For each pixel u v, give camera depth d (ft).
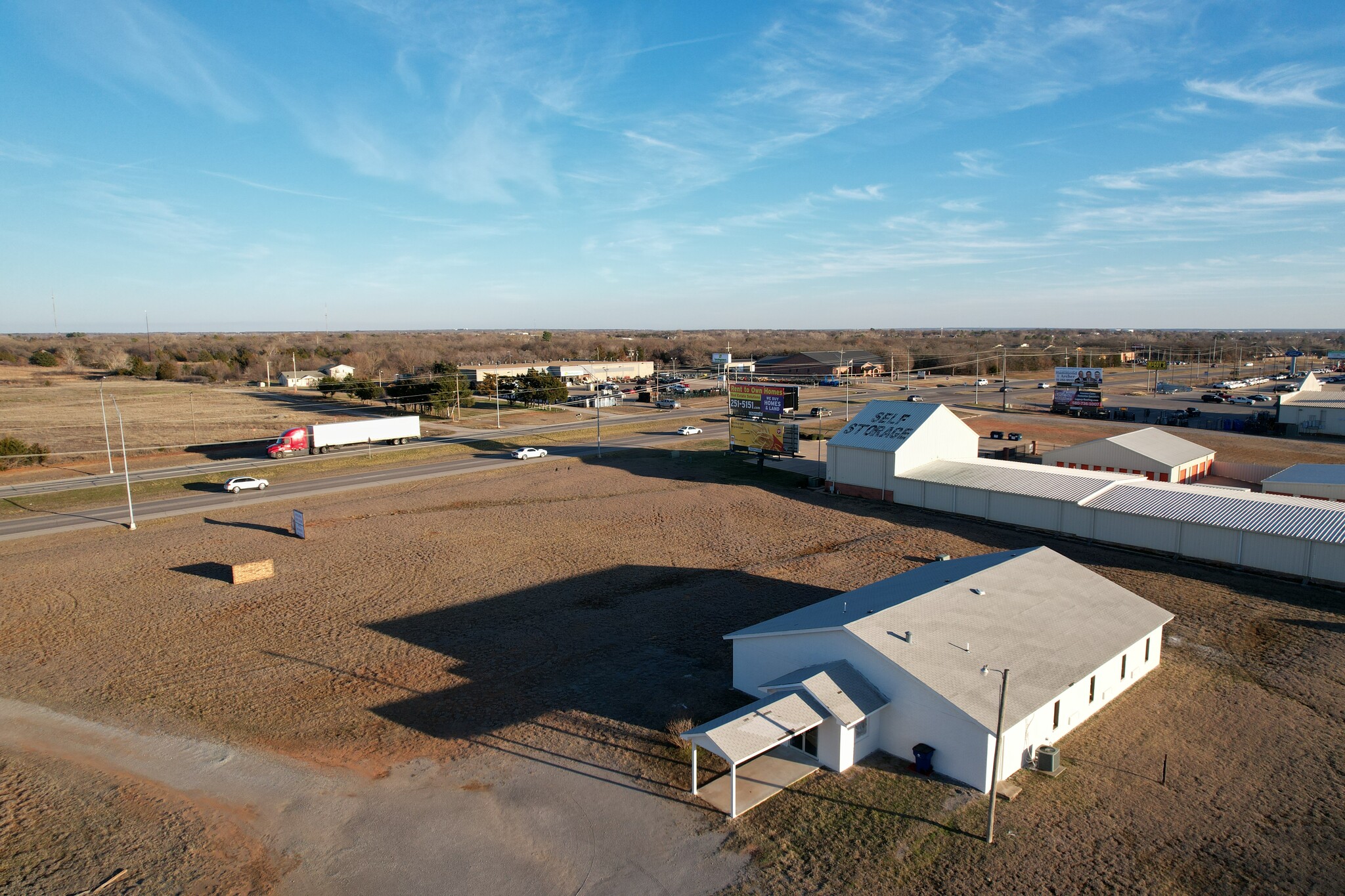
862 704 75.61
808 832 65.92
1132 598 100.07
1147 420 339.98
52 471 241.76
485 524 180.45
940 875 60.23
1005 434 291.38
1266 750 78.13
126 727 87.71
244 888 61.21
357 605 127.13
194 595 132.05
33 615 123.44
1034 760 75.31
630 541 165.17
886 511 186.29
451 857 64.18
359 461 260.83
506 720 87.76
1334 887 58.65
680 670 100.63
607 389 471.21
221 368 616.39
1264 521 134.10
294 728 86.94
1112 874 60.23
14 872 63.57
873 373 610.24
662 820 68.39
